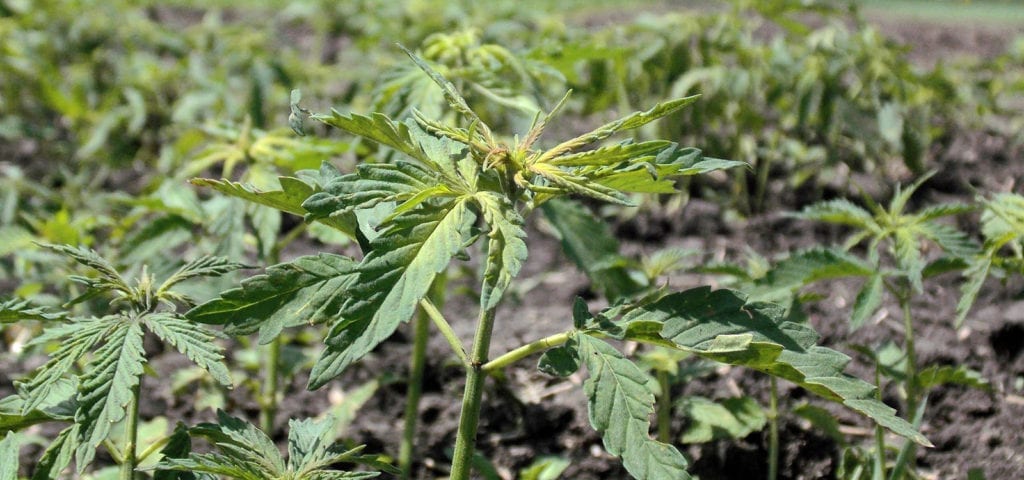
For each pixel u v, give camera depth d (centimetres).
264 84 131
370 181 60
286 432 89
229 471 62
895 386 89
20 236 89
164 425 85
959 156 133
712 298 62
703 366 81
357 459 65
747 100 126
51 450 63
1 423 63
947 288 104
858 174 128
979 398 89
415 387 85
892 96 124
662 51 124
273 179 82
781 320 62
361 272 58
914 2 285
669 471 58
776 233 117
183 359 99
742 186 122
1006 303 101
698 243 117
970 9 271
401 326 101
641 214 121
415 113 63
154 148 145
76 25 162
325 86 163
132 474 64
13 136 141
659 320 62
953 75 151
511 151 62
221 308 60
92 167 138
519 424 89
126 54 169
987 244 75
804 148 124
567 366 60
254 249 105
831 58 120
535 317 104
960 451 84
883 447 75
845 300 100
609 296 84
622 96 123
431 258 59
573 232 84
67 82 161
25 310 63
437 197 60
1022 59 175
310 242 120
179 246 112
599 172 61
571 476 85
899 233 76
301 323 60
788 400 88
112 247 95
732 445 84
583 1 258
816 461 84
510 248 58
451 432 89
